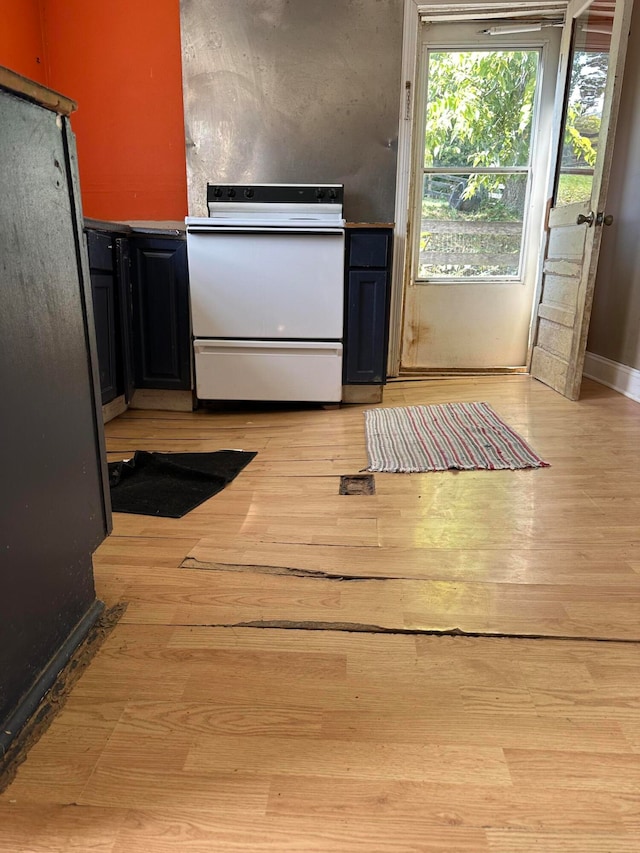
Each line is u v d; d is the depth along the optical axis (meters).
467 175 3.09
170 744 0.75
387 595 1.11
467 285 3.22
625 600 1.09
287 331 2.44
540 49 2.91
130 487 1.66
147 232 2.35
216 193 2.70
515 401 2.60
